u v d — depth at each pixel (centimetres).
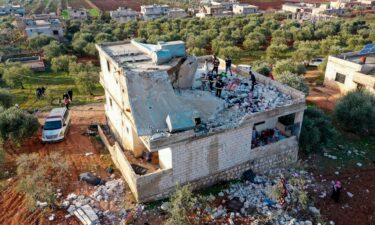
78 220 1661
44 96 3712
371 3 12106
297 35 6756
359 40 5956
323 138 2362
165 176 1769
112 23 8450
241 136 1912
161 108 1855
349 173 2164
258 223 1652
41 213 1720
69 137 2555
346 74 3634
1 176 2084
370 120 2548
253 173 2053
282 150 2127
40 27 7156
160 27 7706
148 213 1702
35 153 2289
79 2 14988
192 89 2248
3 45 6419
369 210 1841
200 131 1777
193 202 1739
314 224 1703
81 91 3806
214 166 1908
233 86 2375
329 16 9462
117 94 2189
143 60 2200
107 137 2525
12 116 2339
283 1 14888
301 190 1850
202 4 12762
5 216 1719
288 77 3266
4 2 15338
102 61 2441
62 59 4903
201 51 5419
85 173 2039
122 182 1952
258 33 6562
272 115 1966
